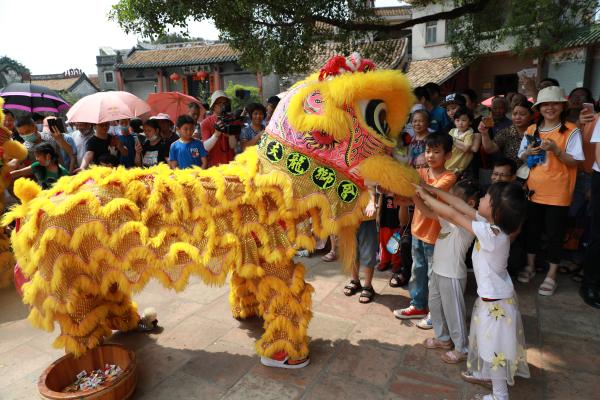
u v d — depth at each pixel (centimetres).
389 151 258
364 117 242
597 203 341
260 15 607
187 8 535
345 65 251
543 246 424
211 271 244
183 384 263
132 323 319
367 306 358
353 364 278
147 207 242
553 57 1324
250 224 251
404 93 244
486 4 671
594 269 350
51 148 466
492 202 227
